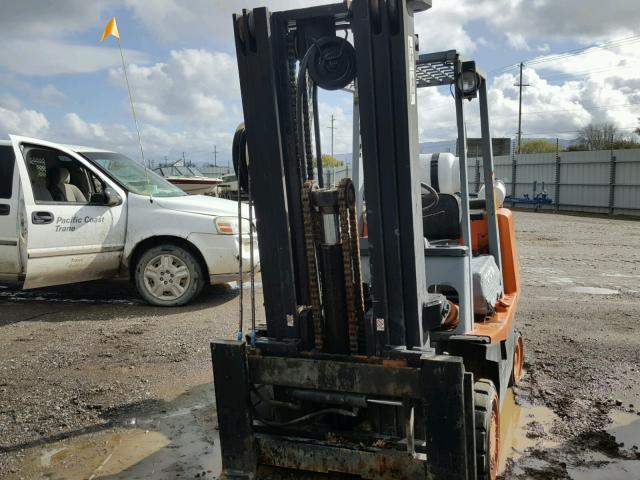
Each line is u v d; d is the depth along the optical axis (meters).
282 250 2.88
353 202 2.79
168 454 3.74
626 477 3.43
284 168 2.87
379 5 2.53
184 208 7.36
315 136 3.07
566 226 18.33
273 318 2.95
